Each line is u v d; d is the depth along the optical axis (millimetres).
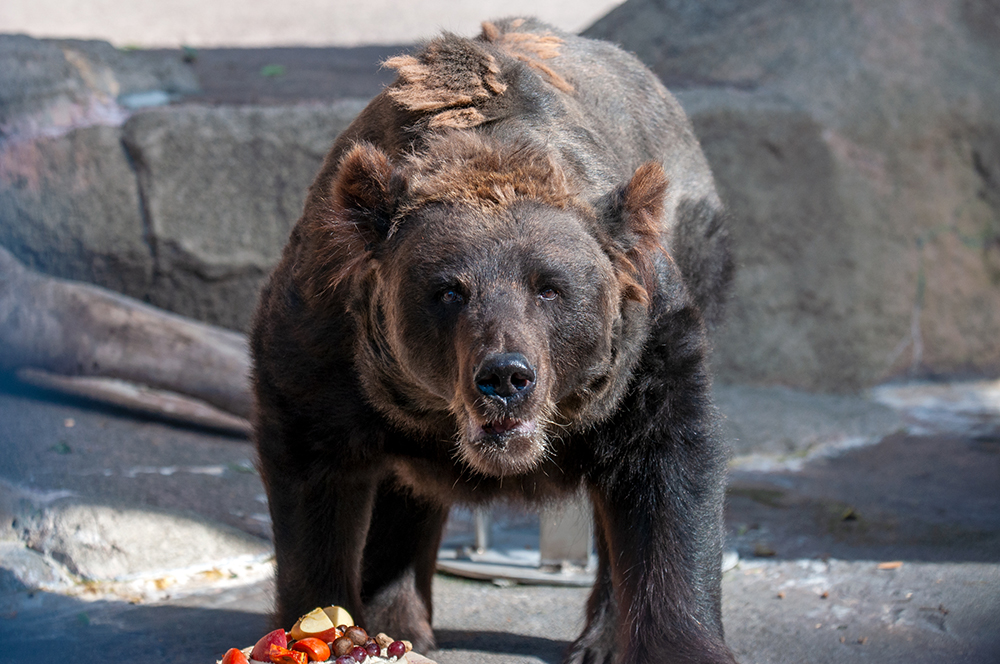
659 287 5695
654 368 5602
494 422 4727
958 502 10289
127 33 26031
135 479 9562
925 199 14625
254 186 13125
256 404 5898
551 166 5168
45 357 11727
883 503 10289
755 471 11547
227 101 14031
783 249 14250
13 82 13164
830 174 14211
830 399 13984
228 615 7574
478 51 5652
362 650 5328
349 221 5250
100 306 11930
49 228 12930
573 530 8438
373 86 15484
